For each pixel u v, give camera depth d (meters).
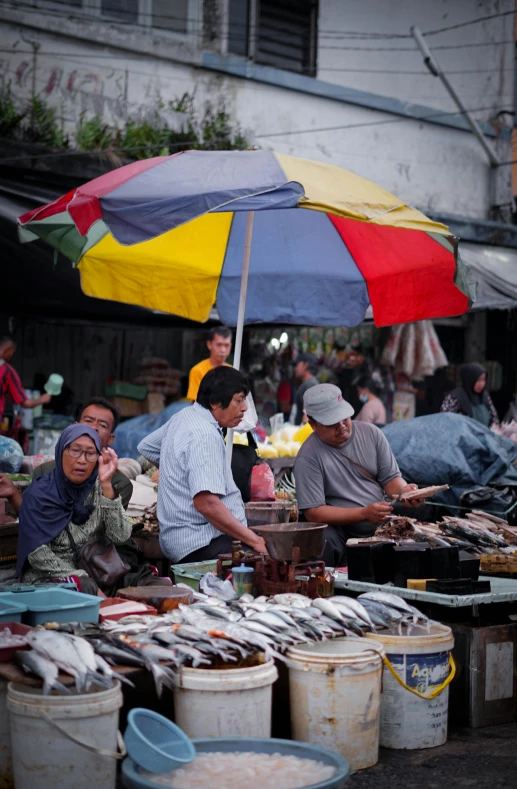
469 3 13.70
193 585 4.37
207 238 6.27
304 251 6.36
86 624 3.44
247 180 4.52
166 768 2.79
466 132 13.79
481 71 13.91
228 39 11.32
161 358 11.12
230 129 11.06
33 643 3.07
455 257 5.45
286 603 3.88
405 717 3.77
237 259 6.36
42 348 10.35
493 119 14.09
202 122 11.00
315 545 4.24
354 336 11.81
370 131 12.73
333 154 12.39
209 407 4.72
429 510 6.62
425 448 6.66
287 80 11.75
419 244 5.95
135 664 3.18
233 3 11.39
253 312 6.41
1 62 9.53
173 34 10.95
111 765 2.94
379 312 6.35
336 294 6.37
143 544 5.55
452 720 4.23
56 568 4.22
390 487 5.68
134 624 3.50
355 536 5.55
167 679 3.12
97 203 4.39
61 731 2.83
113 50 10.32
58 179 8.58
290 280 6.38
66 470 4.25
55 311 9.16
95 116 9.73
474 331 13.67
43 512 4.26
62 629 3.36
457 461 6.54
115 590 4.52
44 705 2.86
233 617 3.66
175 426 4.77
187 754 2.88
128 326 9.59
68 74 9.99
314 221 6.22
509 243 13.12
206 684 3.14
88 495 4.38
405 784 3.40
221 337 7.67
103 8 10.40
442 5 13.40
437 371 13.04
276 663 3.65
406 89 13.09
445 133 13.56
